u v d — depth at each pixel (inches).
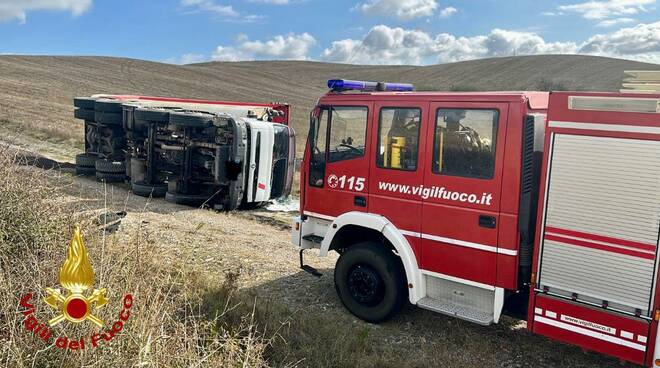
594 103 174.1
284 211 515.5
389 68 4094.5
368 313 245.9
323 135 263.1
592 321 179.9
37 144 799.7
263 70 4057.6
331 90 264.7
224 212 478.6
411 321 250.4
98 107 552.1
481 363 213.2
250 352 171.5
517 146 199.6
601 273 176.7
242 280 289.6
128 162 553.6
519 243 202.7
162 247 309.3
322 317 243.8
